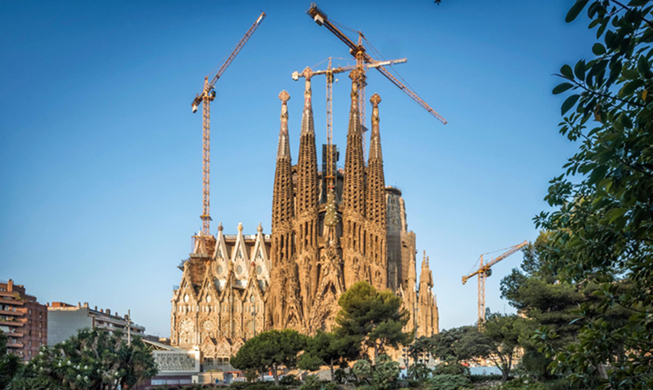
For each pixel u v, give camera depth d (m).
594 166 15.02
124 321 193.25
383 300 107.94
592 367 20.84
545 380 62.91
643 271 18.66
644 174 14.48
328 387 85.38
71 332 150.12
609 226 17.41
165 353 149.00
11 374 61.16
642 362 18.11
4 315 127.88
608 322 18.97
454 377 76.25
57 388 60.03
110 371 67.12
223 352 194.38
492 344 86.81
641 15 13.34
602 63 14.08
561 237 20.72
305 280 197.88
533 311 63.91
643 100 14.61
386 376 81.00
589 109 15.02
